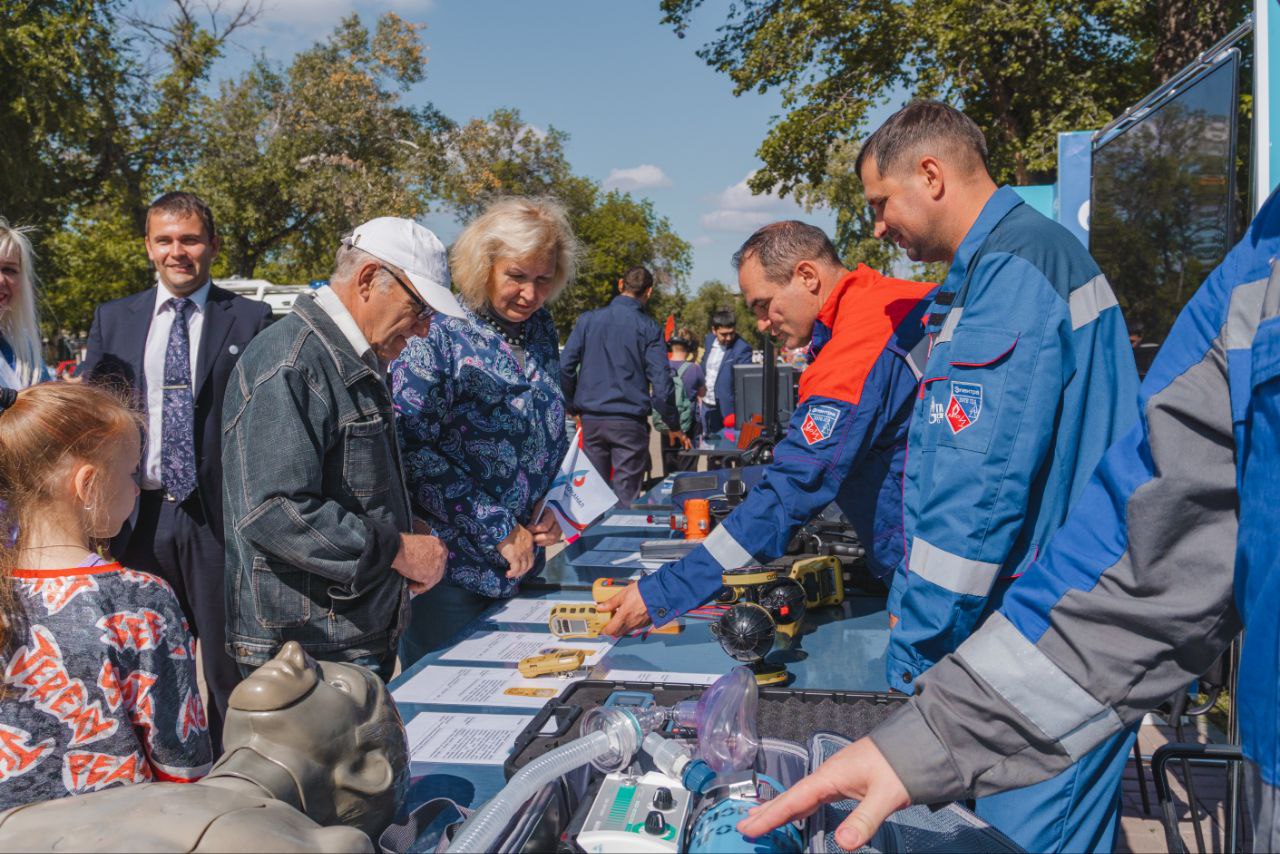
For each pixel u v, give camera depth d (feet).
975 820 3.65
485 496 7.64
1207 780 10.75
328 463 6.04
